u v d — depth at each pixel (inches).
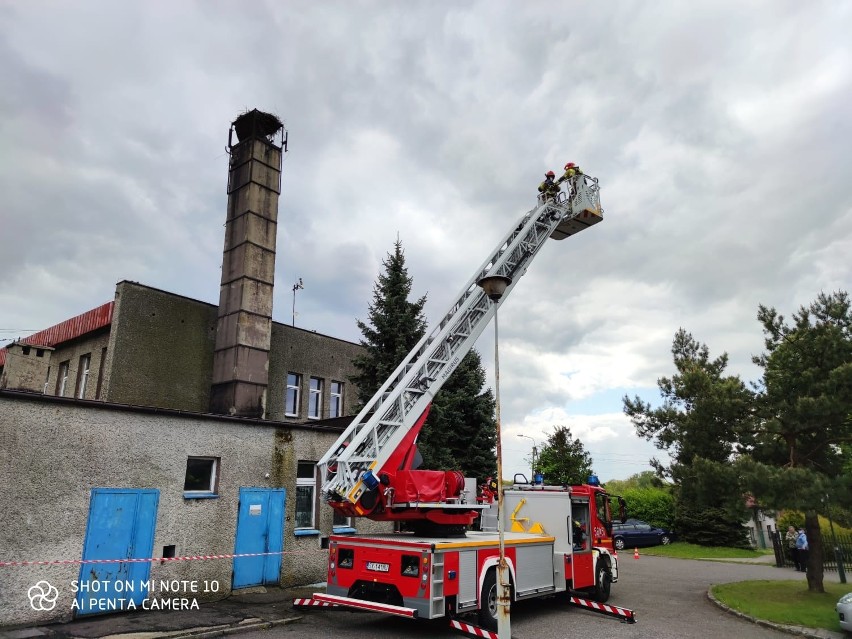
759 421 540.1
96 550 369.4
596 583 500.4
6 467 336.5
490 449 819.4
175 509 418.3
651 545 1170.0
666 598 542.6
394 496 386.6
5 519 332.2
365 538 377.7
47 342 824.9
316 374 861.2
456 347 483.2
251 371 684.7
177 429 428.8
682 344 687.1
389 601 359.9
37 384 447.5
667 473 582.2
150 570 396.2
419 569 340.5
